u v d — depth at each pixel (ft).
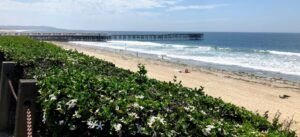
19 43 39.88
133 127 10.23
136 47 199.31
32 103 14.21
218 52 167.43
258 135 10.63
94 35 273.54
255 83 71.77
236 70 96.53
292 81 77.46
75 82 15.34
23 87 14.07
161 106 11.85
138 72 20.67
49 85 14.10
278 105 51.26
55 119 12.76
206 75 80.38
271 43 347.97
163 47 203.72
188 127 10.28
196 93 17.54
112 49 172.55
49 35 246.27
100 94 13.64
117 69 23.54
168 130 9.96
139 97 13.29
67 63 23.34
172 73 80.94
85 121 11.43
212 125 10.48
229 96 56.85
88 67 23.11
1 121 18.89
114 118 10.73
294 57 143.33
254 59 131.95
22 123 14.11
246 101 53.47
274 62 121.08
